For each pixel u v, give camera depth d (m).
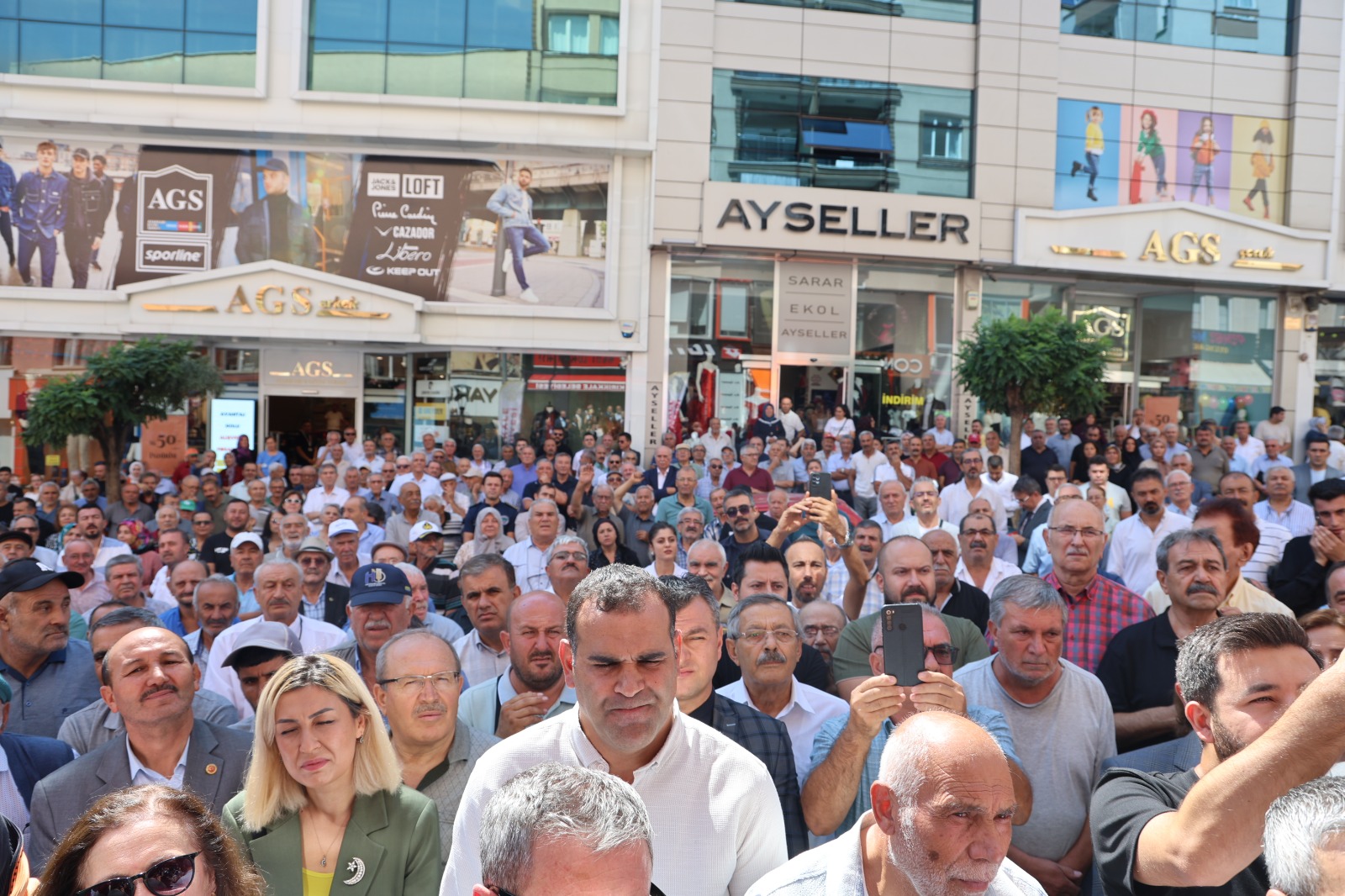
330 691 3.21
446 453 16.73
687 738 2.80
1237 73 21.17
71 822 3.66
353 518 10.20
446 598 8.73
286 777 3.23
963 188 20.52
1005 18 20.36
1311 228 21.19
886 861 2.35
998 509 11.64
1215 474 15.74
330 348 19.88
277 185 19.20
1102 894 3.85
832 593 7.43
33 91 18.55
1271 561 7.38
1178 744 3.62
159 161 18.95
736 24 19.86
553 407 20.02
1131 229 20.52
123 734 3.90
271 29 19.00
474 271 19.61
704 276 20.08
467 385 20.03
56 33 18.67
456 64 19.53
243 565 7.47
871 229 19.86
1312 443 12.73
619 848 1.72
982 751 2.18
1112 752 4.12
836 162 20.17
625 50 19.61
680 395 20.02
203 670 5.95
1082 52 20.73
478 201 19.56
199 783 3.84
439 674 3.78
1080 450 16.47
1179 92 21.00
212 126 18.78
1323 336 21.73
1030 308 21.11
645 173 19.84
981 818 2.13
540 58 19.64
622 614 2.60
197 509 12.52
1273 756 1.94
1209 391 21.39
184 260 19.03
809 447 15.86
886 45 20.27
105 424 15.70
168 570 8.37
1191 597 4.51
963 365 17.77
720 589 6.34
